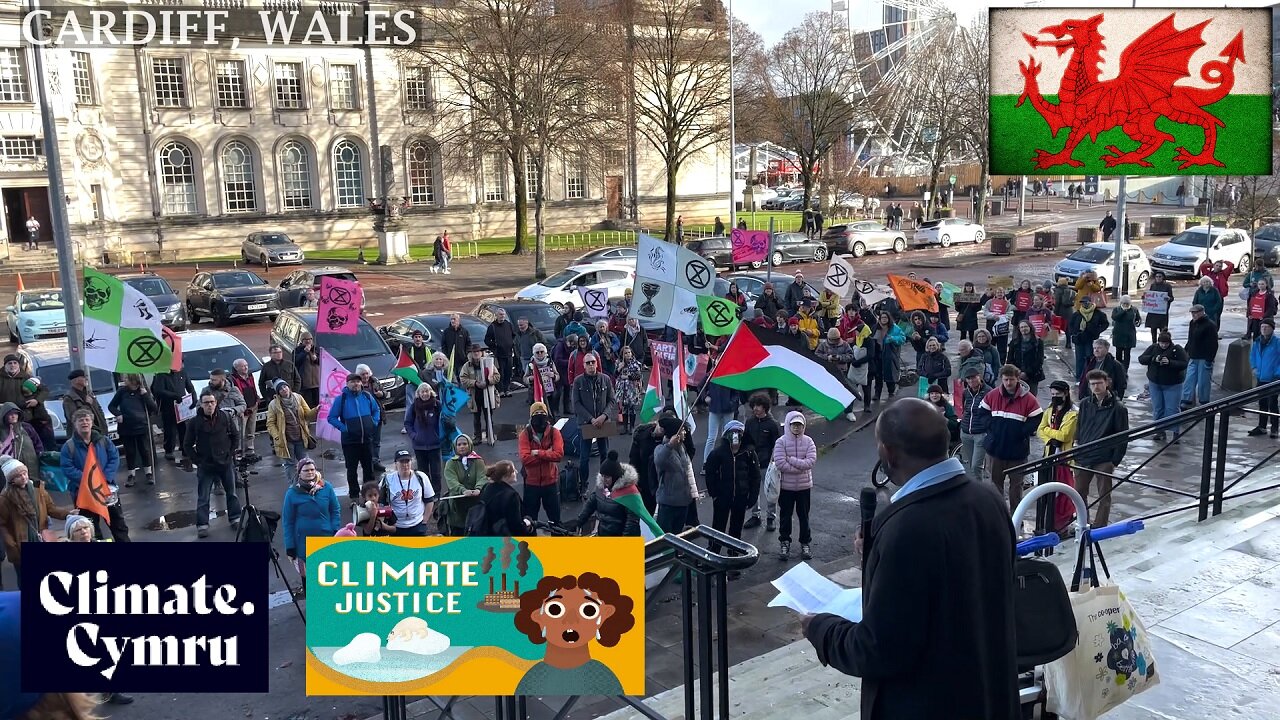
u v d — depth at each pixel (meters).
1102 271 32.53
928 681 2.79
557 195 60.12
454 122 54.03
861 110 60.19
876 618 2.75
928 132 61.19
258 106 50.88
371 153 54.03
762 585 10.21
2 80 43.38
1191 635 5.75
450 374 14.65
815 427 16.95
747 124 52.88
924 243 49.59
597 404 13.95
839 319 21.02
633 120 46.41
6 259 43.69
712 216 66.06
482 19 40.84
